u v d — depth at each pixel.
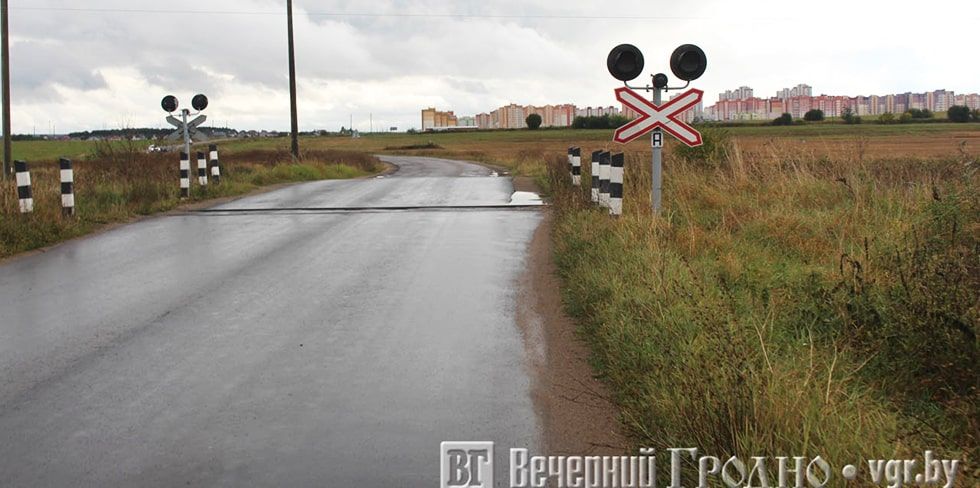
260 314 7.34
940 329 5.10
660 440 4.21
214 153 20.52
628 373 5.20
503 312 7.31
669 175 14.13
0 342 6.49
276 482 4.03
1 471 4.17
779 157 14.11
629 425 4.49
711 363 4.70
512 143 91.62
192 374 5.69
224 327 6.91
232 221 13.81
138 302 7.84
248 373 5.70
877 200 10.65
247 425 4.76
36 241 11.32
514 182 22.00
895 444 3.85
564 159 20.28
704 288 6.60
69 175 13.24
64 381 5.55
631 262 7.60
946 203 8.32
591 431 4.64
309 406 5.06
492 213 14.39
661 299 6.25
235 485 4.00
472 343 6.38
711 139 16.70
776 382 4.36
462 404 5.07
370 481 4.04
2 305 7.75
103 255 10.55
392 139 131.88
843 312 5.89
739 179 13.42
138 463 4.26
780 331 5.83
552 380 5.49
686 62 10.42
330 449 4.42
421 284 8.52
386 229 12.53
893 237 8.26
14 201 12.54
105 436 4.61
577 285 7.70
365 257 10.12
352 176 32.66
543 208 15.12
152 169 20.78
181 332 6.76
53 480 4.06
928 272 5.96
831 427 3.98
